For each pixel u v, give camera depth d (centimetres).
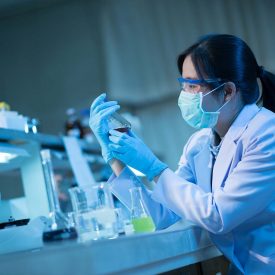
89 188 170
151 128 722
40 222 175
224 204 187
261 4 646
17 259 124
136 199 190
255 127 199
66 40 709
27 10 713
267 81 218
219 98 206
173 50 678
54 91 704
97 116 205
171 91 684
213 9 662
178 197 195
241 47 209
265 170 188
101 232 166
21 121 283
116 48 695
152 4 686
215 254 213
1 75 714
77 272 124
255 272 196
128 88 690
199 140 229
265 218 197
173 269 181
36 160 290
